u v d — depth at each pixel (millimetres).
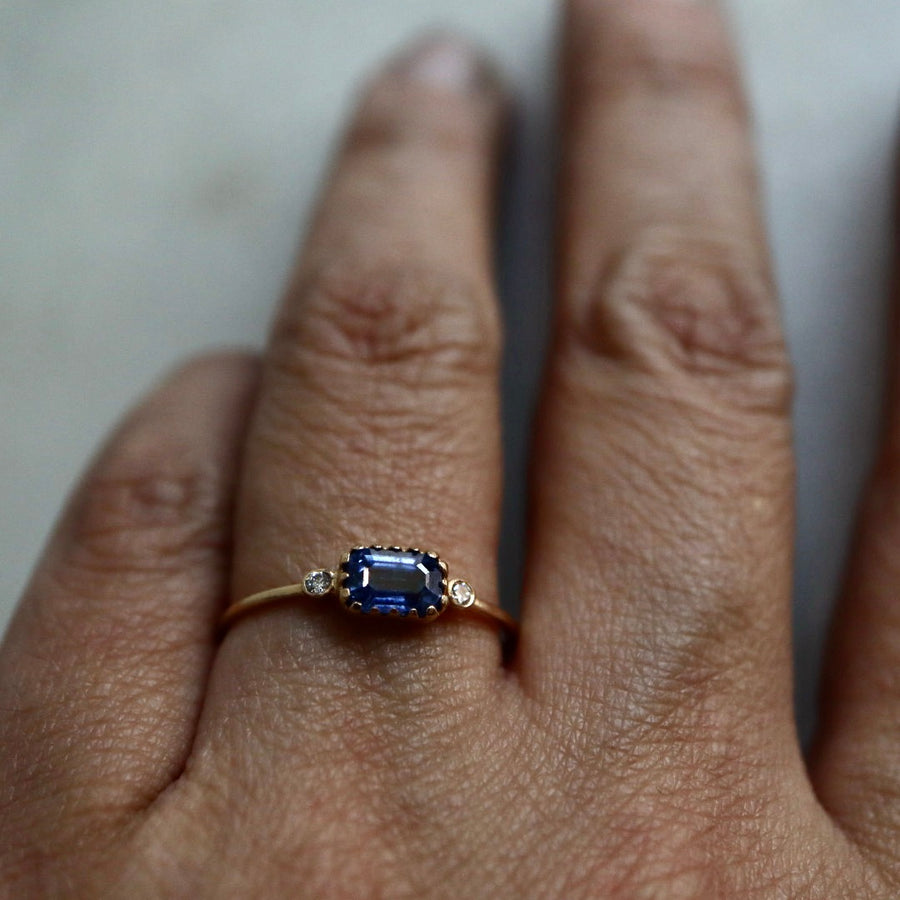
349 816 80
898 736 87
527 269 116
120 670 88
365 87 114
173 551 93
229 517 95
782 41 118
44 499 114
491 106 112
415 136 107
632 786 82
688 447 92
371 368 93
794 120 117
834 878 82
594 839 80
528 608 89
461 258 101
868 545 96
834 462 109
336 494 89
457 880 79
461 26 121
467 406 93
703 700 85
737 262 100
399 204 103
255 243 119
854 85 117
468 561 89
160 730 86
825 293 113
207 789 82
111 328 117
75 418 116
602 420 94
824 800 87
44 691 87
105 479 95
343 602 83
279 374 94
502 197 117
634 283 98
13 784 84
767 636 88
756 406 94
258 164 120
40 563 94
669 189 103
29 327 117
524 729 84
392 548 84
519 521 107
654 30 109
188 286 118
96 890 79
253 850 79
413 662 84
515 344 114
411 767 81
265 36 122
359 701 83
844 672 92
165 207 119
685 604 87
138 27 122
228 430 98
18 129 121
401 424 91
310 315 95
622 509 90
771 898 80
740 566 88
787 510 93
